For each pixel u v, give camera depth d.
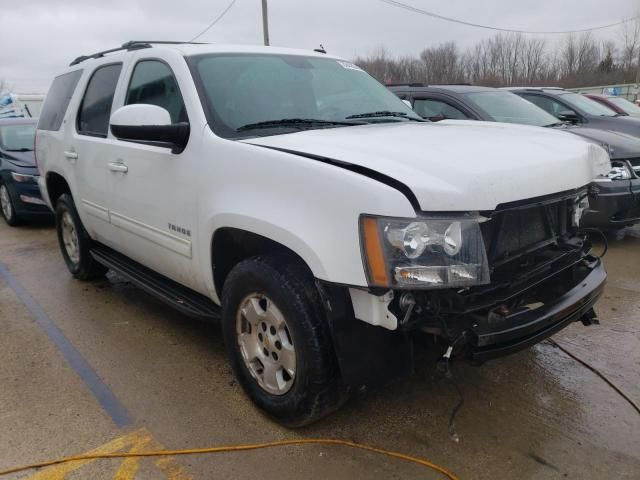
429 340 2.57
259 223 2.67
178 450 2.78
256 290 2.85
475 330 2.42
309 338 2.60
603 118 8.00
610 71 50.97
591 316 3.18
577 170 2.90
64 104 5.10
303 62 3.91
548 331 2.67
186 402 3.22
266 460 2.70
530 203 2.60
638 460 2.67
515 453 2.73
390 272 2.24
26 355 3.86
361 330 2.52
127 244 4.11
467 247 2.28
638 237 6.74
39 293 5.14
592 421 2.99
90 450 2.80
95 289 5.21
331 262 2.38
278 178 2.62
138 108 3.08
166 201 3.40
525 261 2.82
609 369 3.54
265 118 3.25
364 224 2.29
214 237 3.04
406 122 3.65
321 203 2.43
